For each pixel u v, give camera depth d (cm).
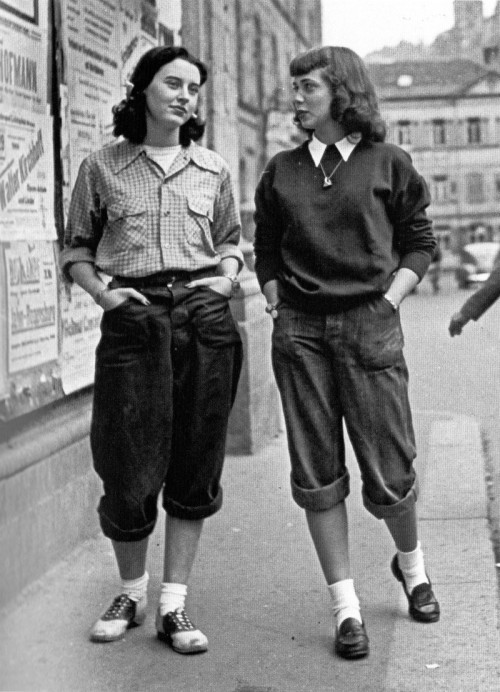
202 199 369
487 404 914
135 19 573
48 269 440
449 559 482
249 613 418
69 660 310
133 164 368
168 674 358
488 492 605
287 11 1105
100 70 513
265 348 723
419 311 2109
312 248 369
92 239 377
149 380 363
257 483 624
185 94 362
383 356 370
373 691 347
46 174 439
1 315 387
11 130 403
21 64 414
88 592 389
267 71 980
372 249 368
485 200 5769
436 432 784
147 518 377
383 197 372
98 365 368
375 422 373
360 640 372
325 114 370
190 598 435
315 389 373
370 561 481
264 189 385
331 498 376
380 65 3481
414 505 389
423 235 381
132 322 360
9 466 315
